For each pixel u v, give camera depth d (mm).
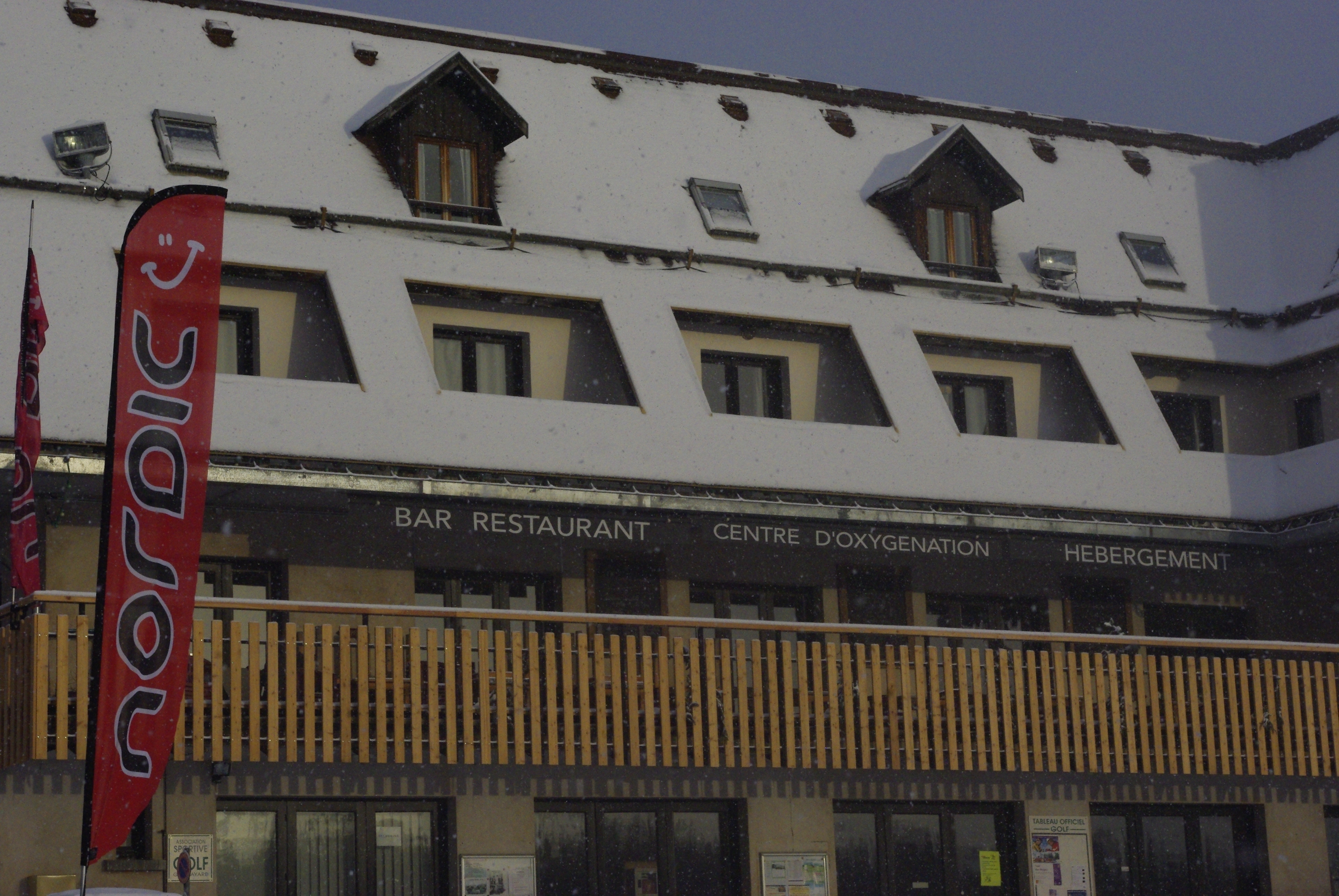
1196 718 22703
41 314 17406
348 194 23047
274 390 20781
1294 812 23750
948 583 24219
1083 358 25922
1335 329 26625
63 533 19688
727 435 22797
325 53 24969
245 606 18344
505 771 20031
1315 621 25656
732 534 22250
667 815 21031
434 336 22828
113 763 14211
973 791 22266
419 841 19875
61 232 20922
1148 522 24453
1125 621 25188
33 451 17422
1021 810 22500
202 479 14703
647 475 21922
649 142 26109
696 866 21062
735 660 20625
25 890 17484
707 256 24547
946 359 25562
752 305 24203
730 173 26172
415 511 20859
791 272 24969
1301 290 27969
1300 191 29516
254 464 20016
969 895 22281
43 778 17766
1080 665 22359
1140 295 27328
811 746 20922
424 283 22484
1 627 18078
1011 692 21969
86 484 19281
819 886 21172
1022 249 27234
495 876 19766
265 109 23703
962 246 26734
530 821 20047
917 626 22094
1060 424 26031
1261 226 29469
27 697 17344
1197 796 23266
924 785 22047
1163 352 26547
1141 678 22531
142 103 22938
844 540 22812
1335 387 26562
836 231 25953
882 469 23328
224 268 21594
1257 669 23125
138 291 14594
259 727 18312
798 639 22750
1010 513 23656
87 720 17281
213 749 18125
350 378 21484
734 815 21234
